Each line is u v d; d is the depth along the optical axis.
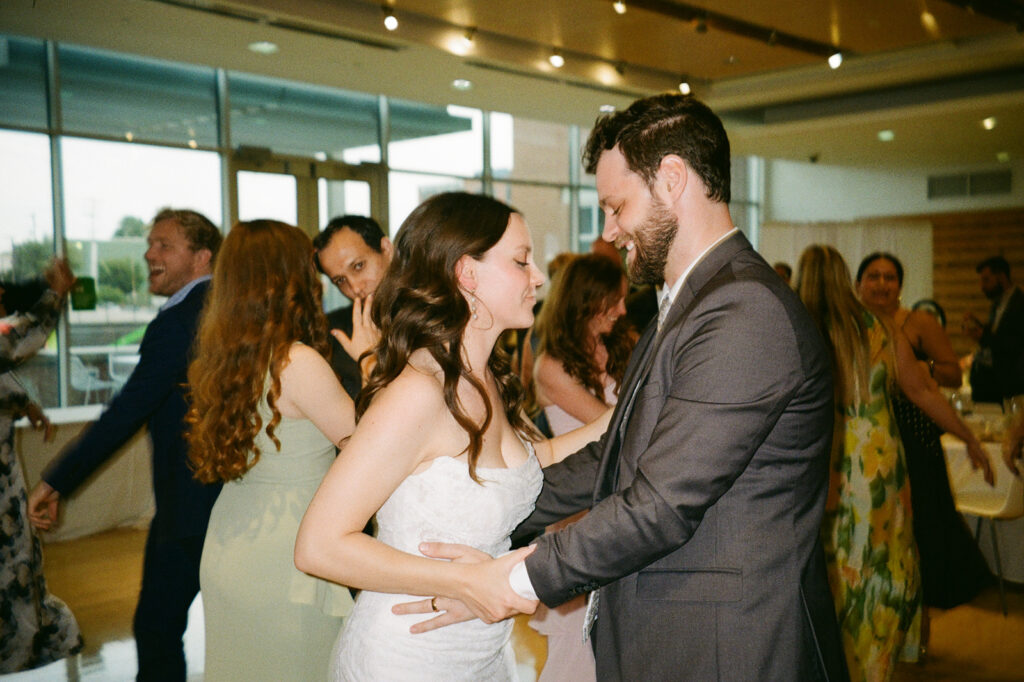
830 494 2.80
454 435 1.36
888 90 7.66
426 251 1.39
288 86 7.34
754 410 1.23
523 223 1.47
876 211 11.38
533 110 8.02
